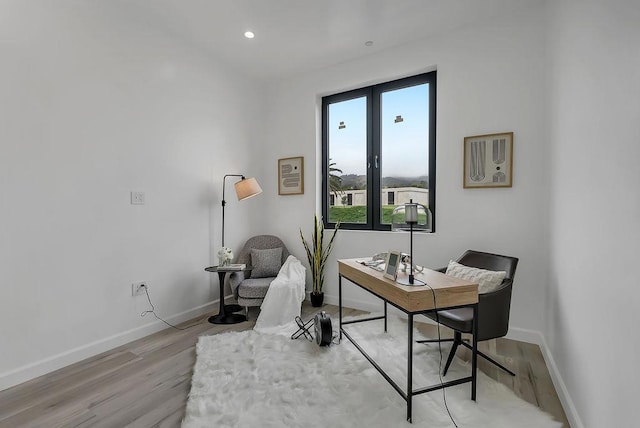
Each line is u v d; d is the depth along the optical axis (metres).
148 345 2.66
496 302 2.08
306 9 2.68
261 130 4.22
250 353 2.46
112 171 2.62
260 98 4.20
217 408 1.78
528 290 2.66
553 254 2.28
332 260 3.78
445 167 3.03
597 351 1.37
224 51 3.43
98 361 2.38
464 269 2.46
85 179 2.43
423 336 2.78
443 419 1.69
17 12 2.07
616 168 1.21
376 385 2.01
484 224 2.85
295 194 4.05
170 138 3.09
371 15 2.77
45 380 2.11
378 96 3.58
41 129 2.18
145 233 2.88
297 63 3.69
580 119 1.65
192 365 2.32
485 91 2.82
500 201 2.78
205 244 3.48
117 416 1.75
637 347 1.01
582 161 1.62
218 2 2.59
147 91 2.88
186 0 2.56
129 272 2.74
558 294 2.10
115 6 2.62
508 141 2.71
